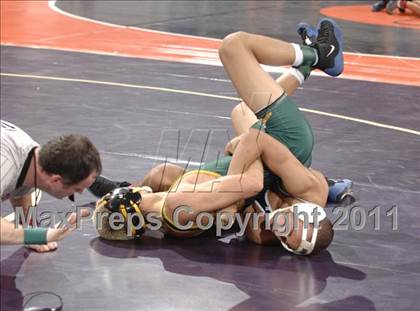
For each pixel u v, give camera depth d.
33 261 4.93
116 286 4.61
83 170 4.11
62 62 11.66
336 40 5.93
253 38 5.58
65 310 4.29
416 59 12.29
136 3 20.70
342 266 4.94
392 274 4.84
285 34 14.88
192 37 14.28
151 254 5.09
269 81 5.44
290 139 5.40
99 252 5.10
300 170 5.27
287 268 4.90
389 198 6.10
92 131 7.82
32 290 4.53
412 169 6.82
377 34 15.13
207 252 5.14
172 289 4.59
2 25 15.41
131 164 6.77
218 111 8.83
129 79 10.55
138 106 8.98
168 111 8.77
